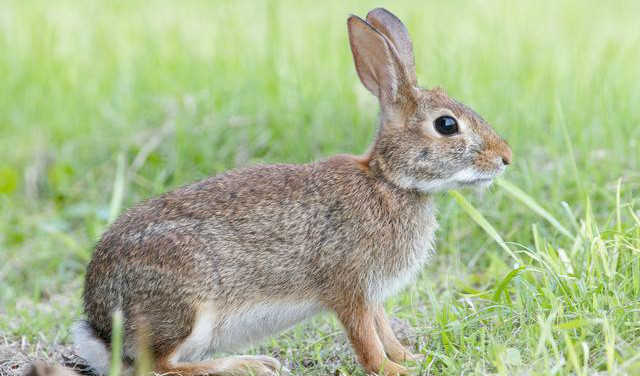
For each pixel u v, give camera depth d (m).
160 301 8.67
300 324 10.13
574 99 13.23
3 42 17.62
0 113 15.53
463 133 8.93
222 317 8.94
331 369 9.12
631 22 17.94
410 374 8.66
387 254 9.09
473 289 9.87
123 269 8.73
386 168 9.10
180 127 13.88
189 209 8.92
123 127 14.51
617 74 14.20
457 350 8.45
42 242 12.91
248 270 8.92
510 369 7.75
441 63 14.17
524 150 12.35
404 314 9.88
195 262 8.73
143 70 15.91
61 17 19.48
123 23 18.84
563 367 7.67
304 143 13.38
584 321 7.77
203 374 8.81
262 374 8.98
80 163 14.25
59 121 15.06
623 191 11.24
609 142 12.30
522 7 18.75
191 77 15.48
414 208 9.19
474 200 11.69
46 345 10.00
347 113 13.75
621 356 7.62
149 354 8.74
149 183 13.44
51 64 16.67
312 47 16.22
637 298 8.48
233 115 14.13
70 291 11.80
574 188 11.57
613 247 9.15
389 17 10.01
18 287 12.09
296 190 9.13
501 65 14.82
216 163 13.48
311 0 19.97
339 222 9.04
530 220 11.26
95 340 8.96
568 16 18.27
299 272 9.05
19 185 14.20
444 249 11.44
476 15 17.92
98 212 13.11
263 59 15.63
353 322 9.07
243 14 18.89
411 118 9.07
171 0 20.53
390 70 9.18
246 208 9.00
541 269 8.98
